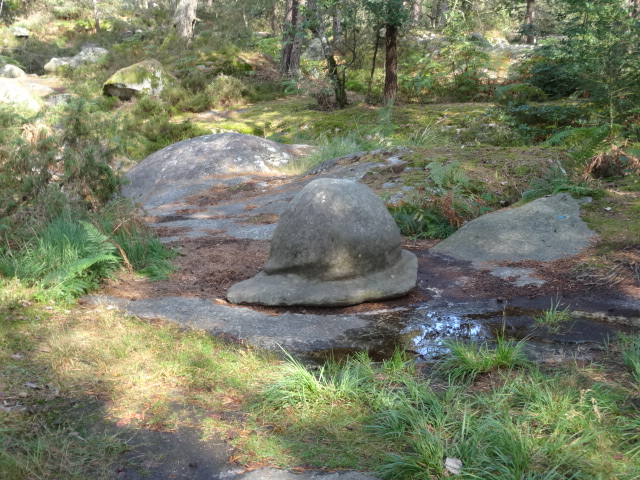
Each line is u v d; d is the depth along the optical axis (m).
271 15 34.12
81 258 5.08
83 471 2.37
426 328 4.23
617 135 9.09
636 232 5.84
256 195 9.52
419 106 15.85
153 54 23.52
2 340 3.61
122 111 16.73
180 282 5.36
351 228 4.68
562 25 15.12
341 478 2.34
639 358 3.33
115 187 7.15
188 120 15.79
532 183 7.39
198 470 2.42
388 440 2.62
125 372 3.29
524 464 2.34
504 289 5.02
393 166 8.69
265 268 4.95
